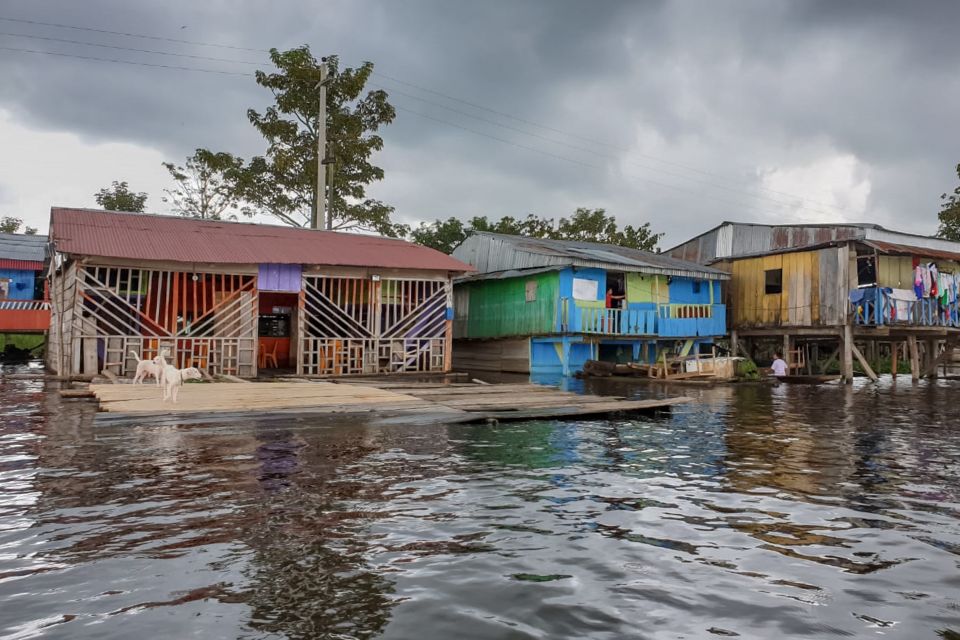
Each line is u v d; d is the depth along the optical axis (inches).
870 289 942.4
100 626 120.0
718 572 155.0
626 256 1061.1
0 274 1035.3
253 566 151.5
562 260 904.3
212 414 374.3
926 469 283.3
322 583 142.6
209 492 215.9
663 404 527.2
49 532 173.0
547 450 314.5
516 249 994.7
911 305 986.7
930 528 194.2
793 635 122.6
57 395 483.8
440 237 1321.4
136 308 624.7
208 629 119.6
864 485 250.7
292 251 724.7
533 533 182.2
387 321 761.6
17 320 751.7
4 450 278.8
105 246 623.2
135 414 358.9
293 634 118.5
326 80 1007.0
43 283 1074.1
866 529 192.4
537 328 948.6
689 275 1018.7
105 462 258.5
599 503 216.8
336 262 714.2
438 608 130.8
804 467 285.3
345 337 738.8
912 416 498.9
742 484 250.1
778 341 1206.9
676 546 174.1
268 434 332.8
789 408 551.5
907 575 154.9
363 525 184.9
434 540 173.8
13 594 133.8
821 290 979.3
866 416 494.9
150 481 229.5
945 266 1066.7
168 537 170.4
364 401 434.3
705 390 732.7
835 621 129.0
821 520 201.0
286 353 852.0
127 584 139.8
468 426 387.5
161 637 116.2
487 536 178.4
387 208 1205.7
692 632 123.1
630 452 315.9
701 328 1029.8
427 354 786.8
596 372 896.3
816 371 1187.9
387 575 147.9
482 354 1071.0
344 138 1117.7
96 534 171.8
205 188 1221.7
